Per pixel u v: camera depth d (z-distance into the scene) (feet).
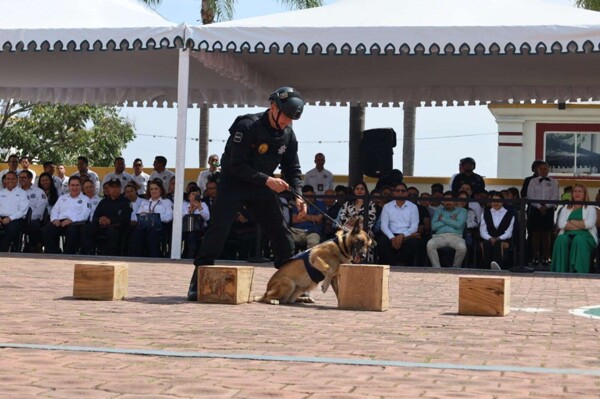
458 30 44.83
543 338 21.38
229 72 53.67
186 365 16.43
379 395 14.15
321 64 57.11
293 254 28.02
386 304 27.04
